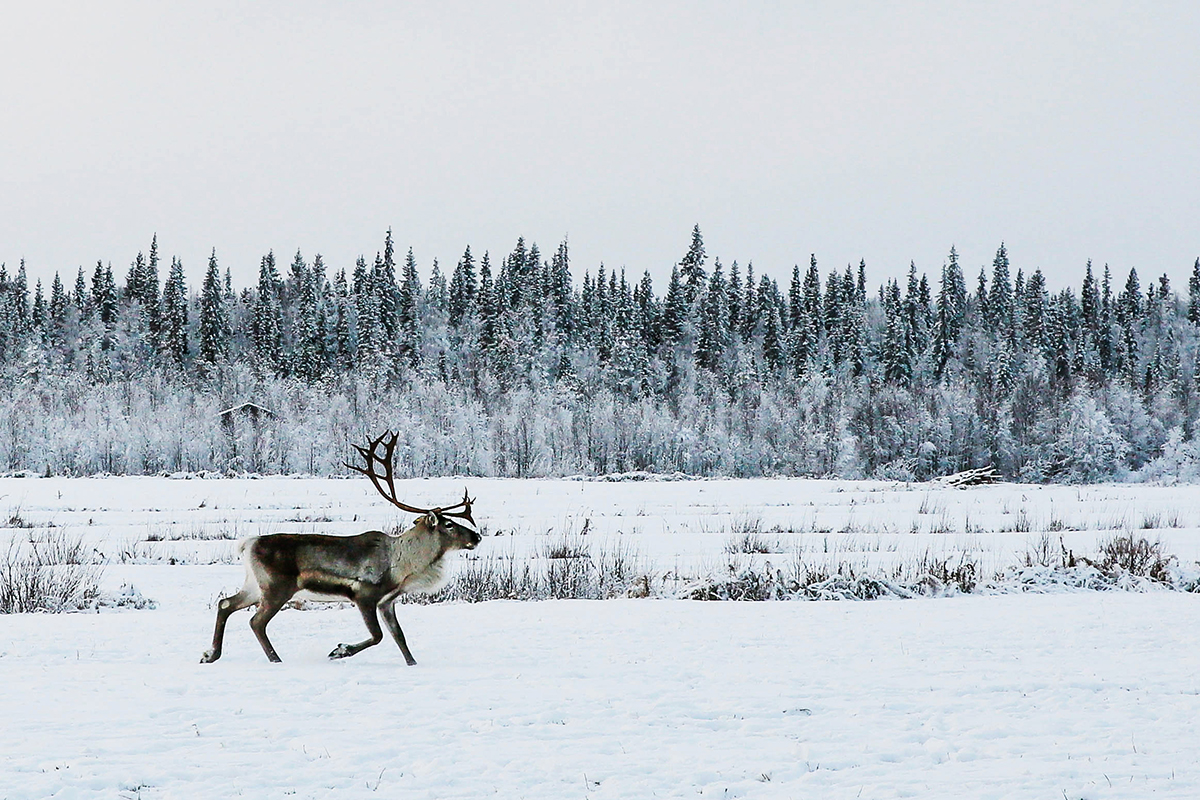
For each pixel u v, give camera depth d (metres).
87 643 30.58
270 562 27.70
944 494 143.12
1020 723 21.03
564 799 16.19
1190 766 18.12
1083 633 33.31
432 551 28.28
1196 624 35.44
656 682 25.06
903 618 37.25
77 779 16.66
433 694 23.44
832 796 16.45
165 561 63.06
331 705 22.25
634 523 92.56
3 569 52.34
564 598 48.16
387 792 16.39
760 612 39.03
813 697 23.36
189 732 19.78
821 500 130.00
